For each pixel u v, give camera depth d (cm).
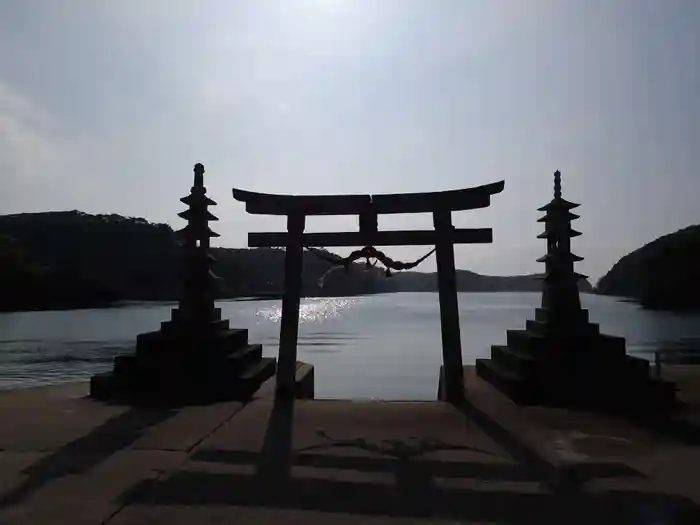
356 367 2928
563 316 1077
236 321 8081
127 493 549
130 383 1047
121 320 6850
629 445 723
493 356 1309
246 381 1040
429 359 3347
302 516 498
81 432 775
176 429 795
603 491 556
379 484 579
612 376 996
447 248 1100
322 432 784
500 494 552
